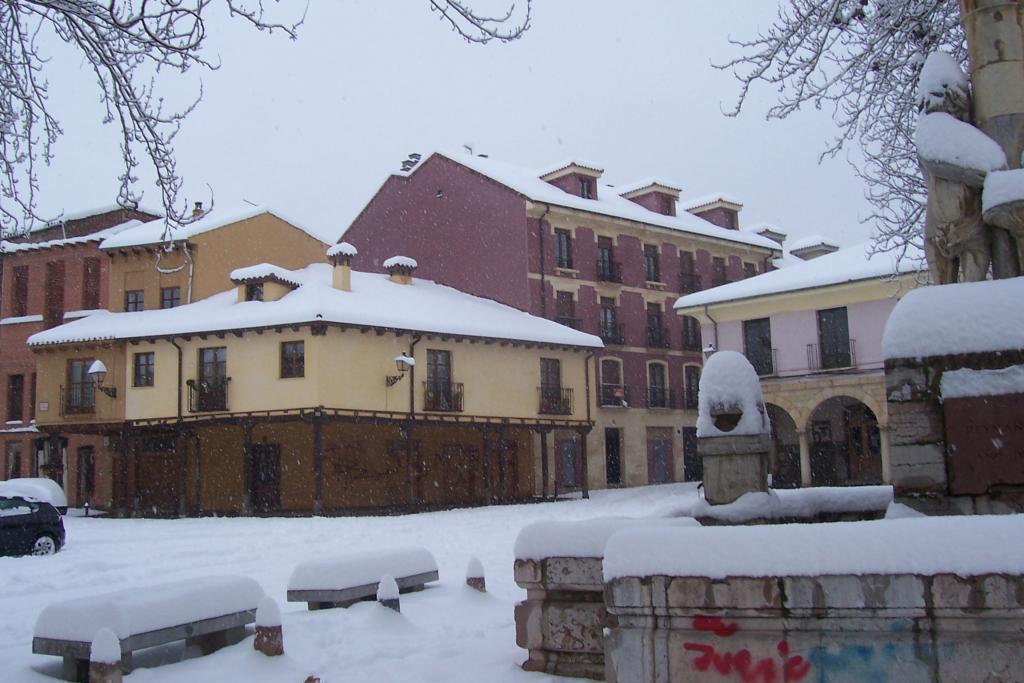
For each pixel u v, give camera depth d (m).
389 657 7.62
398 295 37.94
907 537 4.34
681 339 49.03
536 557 6.38
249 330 32.38
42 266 40.75
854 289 33.22
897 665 4.28
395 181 48.56
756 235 54.59
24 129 10.56
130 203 10.66
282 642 7.76
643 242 48.28
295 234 40.94
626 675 4.73
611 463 45.16
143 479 36.31
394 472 35.84
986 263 6.10
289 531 23.75
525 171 50.41
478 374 36.66
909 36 10.55
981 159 5.97
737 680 4.53
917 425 5.50
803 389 34.22
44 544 18.94
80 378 35.97
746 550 4.59
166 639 7.71
